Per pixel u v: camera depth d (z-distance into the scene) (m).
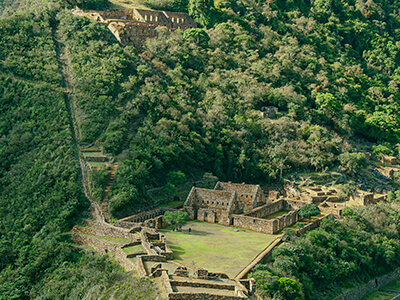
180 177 169.00
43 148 167.38
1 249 130.75
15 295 113.75
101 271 105.56
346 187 189.25
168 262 101.25
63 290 104.19
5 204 150.50
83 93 195.12
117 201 139.50
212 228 139.88
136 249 110.62
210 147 198.50
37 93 191.00
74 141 172.50
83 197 145.62
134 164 159.62
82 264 115.06
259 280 95.75
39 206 145.62
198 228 138.75
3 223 144.12
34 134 175.25
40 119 181.12
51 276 116.00
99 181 148.25
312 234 138.38
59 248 126.25
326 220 150.75
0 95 191.12
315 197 181.88
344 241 143.50
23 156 166.25
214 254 112.12
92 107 187.75
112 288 89.19
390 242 155.62
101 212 138.88
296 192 188.62
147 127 186.00
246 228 142.38
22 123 179.50
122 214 139.50
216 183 180.50
